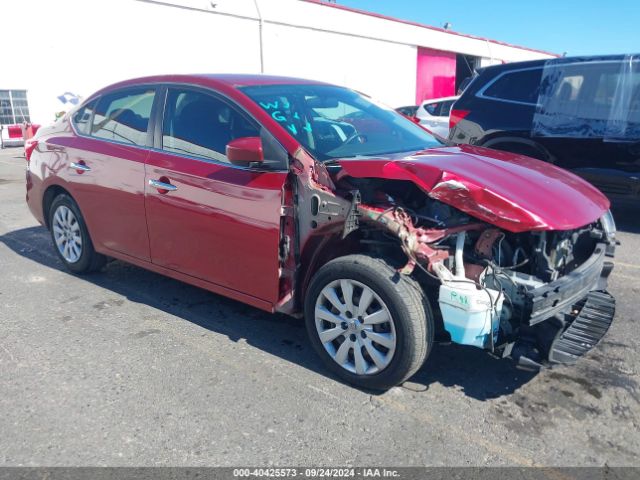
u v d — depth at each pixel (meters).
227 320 4.11
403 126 4.32
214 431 2.80
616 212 7.64
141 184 4.00
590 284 3.15
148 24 19.11
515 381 3.26
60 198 4.91
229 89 3.69
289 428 2.82
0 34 16.47
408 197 3.30
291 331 3.93
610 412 2.95
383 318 2.96
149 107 4.11
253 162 3.20
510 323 2.86
